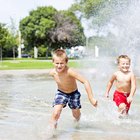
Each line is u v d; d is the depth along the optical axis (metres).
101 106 8.12
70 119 6.64
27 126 6.04
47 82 16.34
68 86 6.09
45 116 7.01
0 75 22.61
